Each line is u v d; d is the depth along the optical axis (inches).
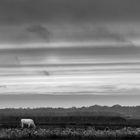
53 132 3398.1
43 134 3297.2
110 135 3373.5
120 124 6338.6
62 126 5241.1
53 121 7854.3
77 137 3225.9
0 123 6087.6
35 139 3063.5
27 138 3105.3
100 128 4586.6
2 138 3073.3
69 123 6501.0
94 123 6692.9
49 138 3144.7
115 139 3171.8
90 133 3412.9
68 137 3221.0
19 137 3142.2
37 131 3427.7
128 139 3196.4
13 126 5073.8
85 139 3139.8
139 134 3440.0
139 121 7839.6
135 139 3206.2
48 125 5605.3
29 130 3501.5
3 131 3430.1
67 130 3577.8
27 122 4872.0
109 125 5787.4
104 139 3169.3
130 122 7406.5
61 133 3358.8
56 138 3154.5
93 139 3157.0
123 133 3472.0
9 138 3078.2
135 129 3823.8
